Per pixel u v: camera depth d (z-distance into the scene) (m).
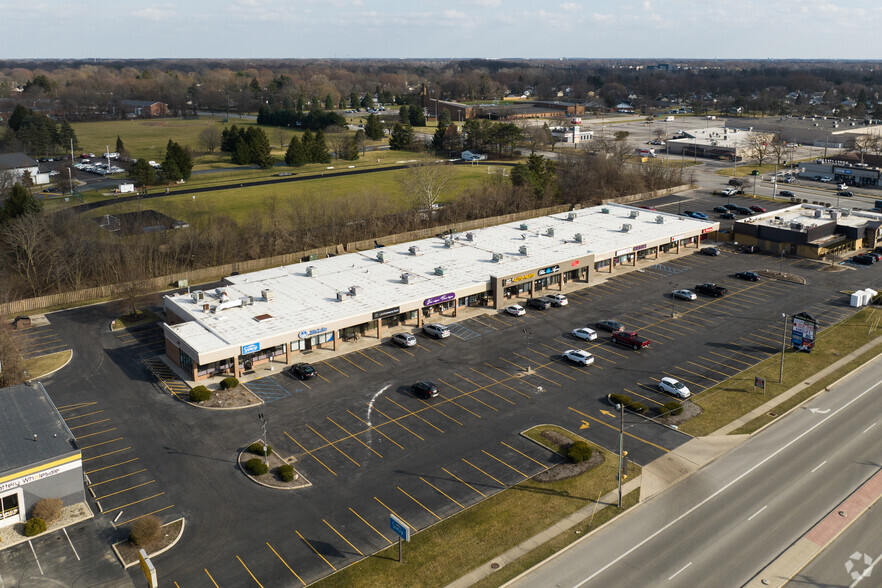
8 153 196.50
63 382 76.06
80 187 176.00
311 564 48.19
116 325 92.81
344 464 60.19
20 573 47.97
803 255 121.38
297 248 126.62
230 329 80.06
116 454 62.00
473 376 76.50
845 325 90.06
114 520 53.31
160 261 114.00
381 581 46.44
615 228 125.06
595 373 77.00
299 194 164.38
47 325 93.25
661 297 101.19
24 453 55.38
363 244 131.25
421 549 49.53
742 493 55.81
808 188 184.38
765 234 125.25
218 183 180.50
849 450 61.78
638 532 51.25
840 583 46.00
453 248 112.44
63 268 105.94
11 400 65.12
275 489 56.78
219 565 48.22
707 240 133.62
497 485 57.00
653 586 45.81
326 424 66.81
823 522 52.19
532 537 50.75
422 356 81.69
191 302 89.25
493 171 199.75
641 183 177.88
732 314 94.25
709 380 75.25
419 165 178.50
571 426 66.00
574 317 93.56
